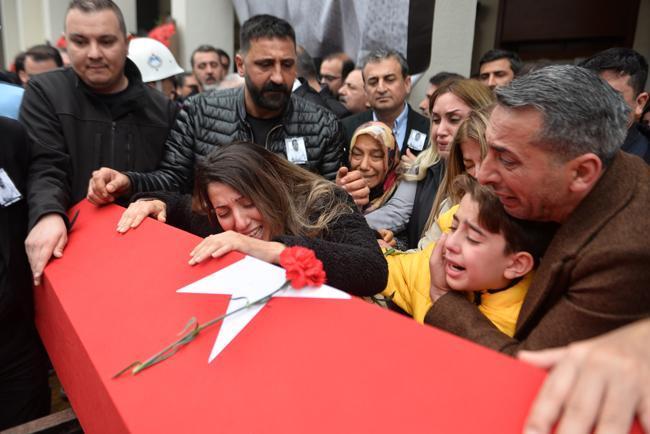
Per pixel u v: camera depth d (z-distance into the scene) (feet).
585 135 2.35
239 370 2.02
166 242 3.41
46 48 11.69
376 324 2.07
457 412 1.59
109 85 5.48
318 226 3.68
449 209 4.34
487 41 14.76
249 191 3.57
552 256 2.63
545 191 2.53
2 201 3.99
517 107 2.43
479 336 2.70
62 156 4.77
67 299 3.07
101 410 2.27
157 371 2.15
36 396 4.68
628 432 1.33
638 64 6.23
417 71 9.02
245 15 15.29
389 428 1.60
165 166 6.06
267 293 2.45
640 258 2.29
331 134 6.55
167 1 23.98
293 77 6.04
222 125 6.17
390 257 4.06
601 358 1.44
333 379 1.84
